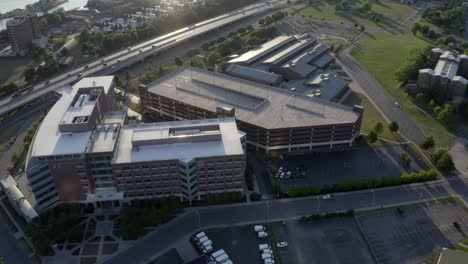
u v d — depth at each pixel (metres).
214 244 194.50
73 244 195.38
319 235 198.62
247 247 192.88
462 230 199.62
